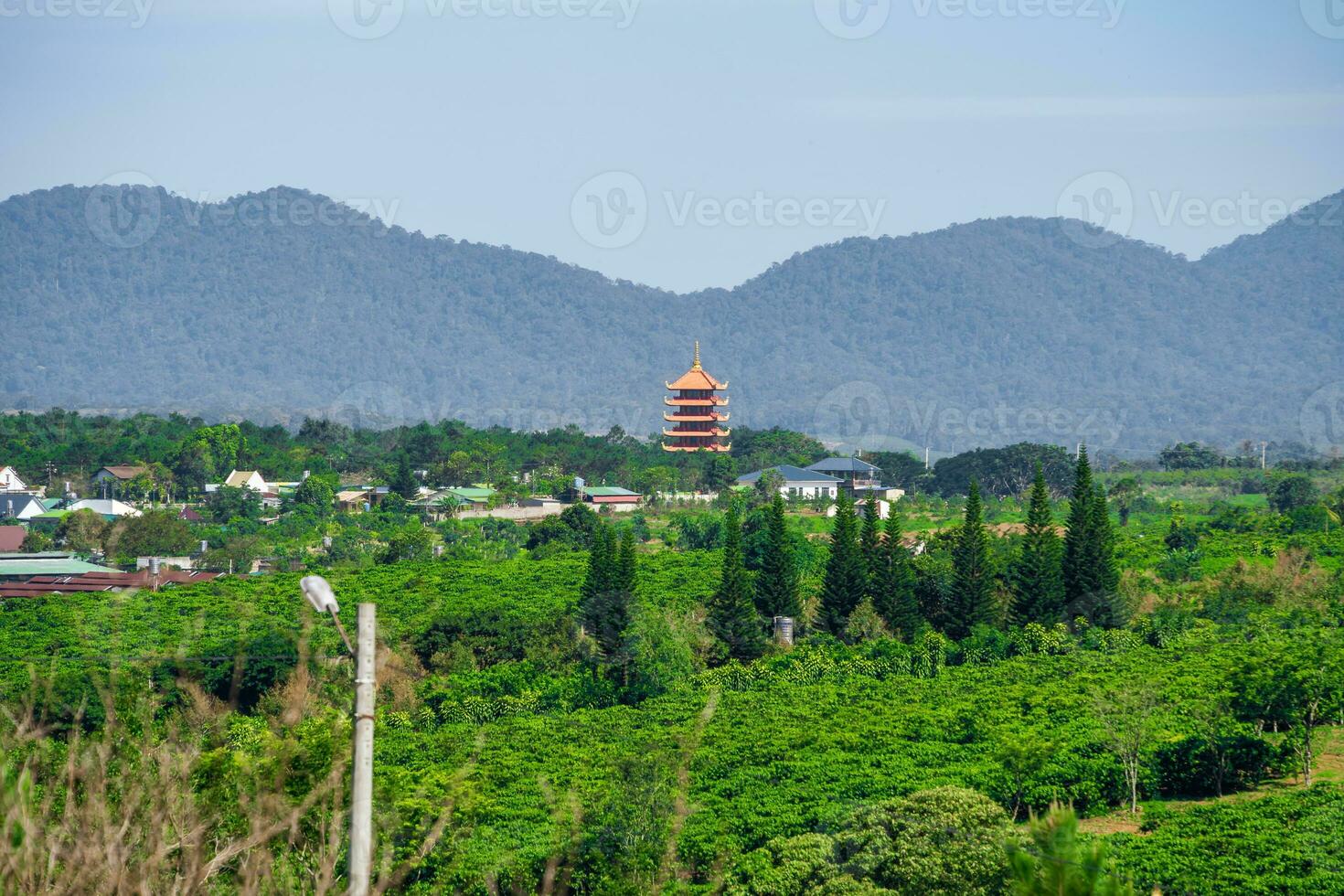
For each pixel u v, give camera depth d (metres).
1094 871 34.81
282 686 100.88
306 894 44.84
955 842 70.88
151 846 40.34
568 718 120.38
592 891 70.56
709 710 56.06
